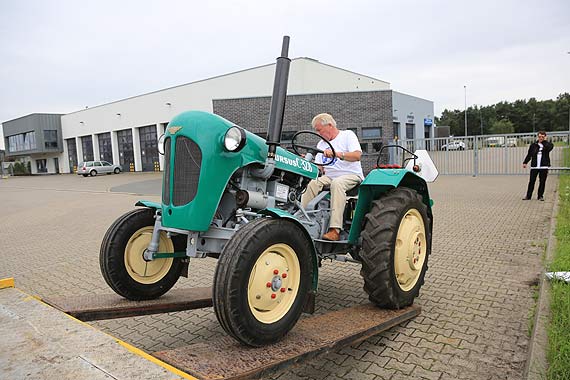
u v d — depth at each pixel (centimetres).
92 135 4588
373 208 352
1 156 6012
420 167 442
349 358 308
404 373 285
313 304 288
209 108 3412
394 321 323
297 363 241
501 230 711
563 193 1045
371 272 332
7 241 881
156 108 3838
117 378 169
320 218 373
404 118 3938
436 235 696
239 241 245
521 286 441
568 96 9750
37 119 4900
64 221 1114
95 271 599
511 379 273
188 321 403
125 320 409
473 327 351
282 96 298
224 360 229
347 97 2112
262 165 313
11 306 241
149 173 3728
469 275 485
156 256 338
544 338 295
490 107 10225
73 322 221
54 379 168
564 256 475
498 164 1764
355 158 387
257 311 257
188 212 285
